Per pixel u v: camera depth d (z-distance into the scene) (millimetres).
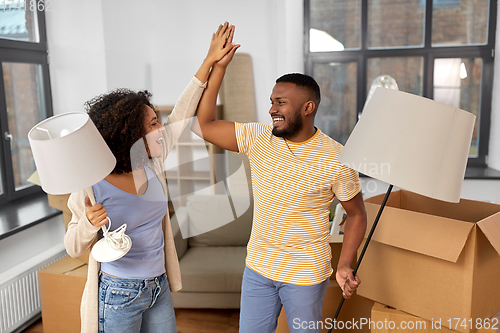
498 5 3904
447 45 4082
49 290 2174
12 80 2881
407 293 1466
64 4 2377
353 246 1381
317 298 1372
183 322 2383
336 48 4266
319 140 1350
